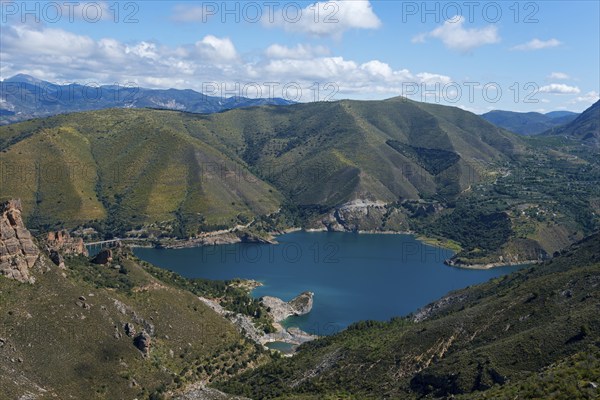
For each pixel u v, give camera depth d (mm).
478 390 131750
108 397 146375
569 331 138250
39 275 165500
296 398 144375
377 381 155125
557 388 101438
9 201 165250
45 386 139125
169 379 162375
